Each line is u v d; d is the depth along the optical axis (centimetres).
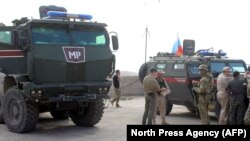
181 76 1398
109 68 1151
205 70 1079
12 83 1140
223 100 1143
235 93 1071
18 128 1073
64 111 1276
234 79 1079
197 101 1102
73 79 1084
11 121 1099
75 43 1089
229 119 1131
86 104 1159
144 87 1110
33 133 1080
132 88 2350
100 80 1136
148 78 1102
